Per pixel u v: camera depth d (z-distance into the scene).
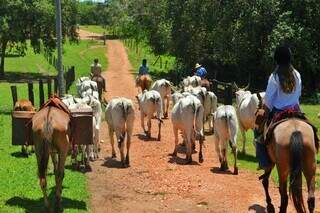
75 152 13.83
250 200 11.33
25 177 12.56
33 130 9.89
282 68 8.50
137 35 69.06
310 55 32.62
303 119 8.40
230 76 39.62
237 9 33.44
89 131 11.20
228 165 14.77
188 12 36.62
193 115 14.66
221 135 13.68
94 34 116.19
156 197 11.56
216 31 34.47
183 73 40.69
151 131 20.33
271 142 8.41
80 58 65.50
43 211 10.03
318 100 32.09
